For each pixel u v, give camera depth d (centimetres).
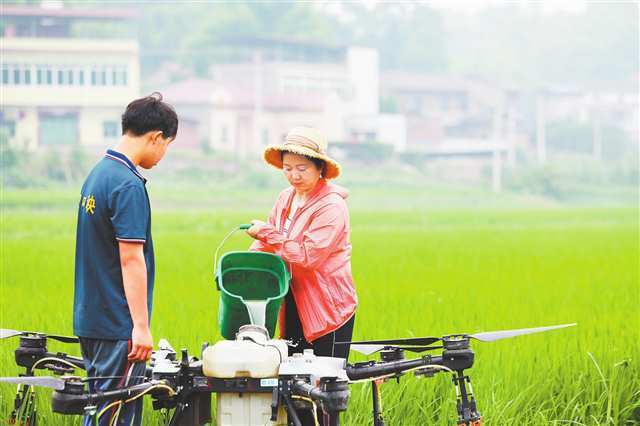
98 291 1179
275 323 1270
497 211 11875
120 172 1176
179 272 3641
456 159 17862
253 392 1148
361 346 1302
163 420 1468
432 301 2747
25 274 3544
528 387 1659
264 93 16875
